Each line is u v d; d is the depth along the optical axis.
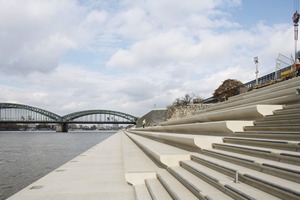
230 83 64.38
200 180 6.26
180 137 10.51
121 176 9.84
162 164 9.34
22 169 24.12
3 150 45.84
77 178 9.47
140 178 8.26
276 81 29.27
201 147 8.91
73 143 66.25
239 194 4.53
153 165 9.97
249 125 9.69
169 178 7.36
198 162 7.87
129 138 38.03
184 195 5.62
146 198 6.50
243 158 6.13
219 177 5.77
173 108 72.56
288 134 6.70
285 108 9.86
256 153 6.38
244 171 5.48
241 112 11.09
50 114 186.12
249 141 7.54
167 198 5.98
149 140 19.34
